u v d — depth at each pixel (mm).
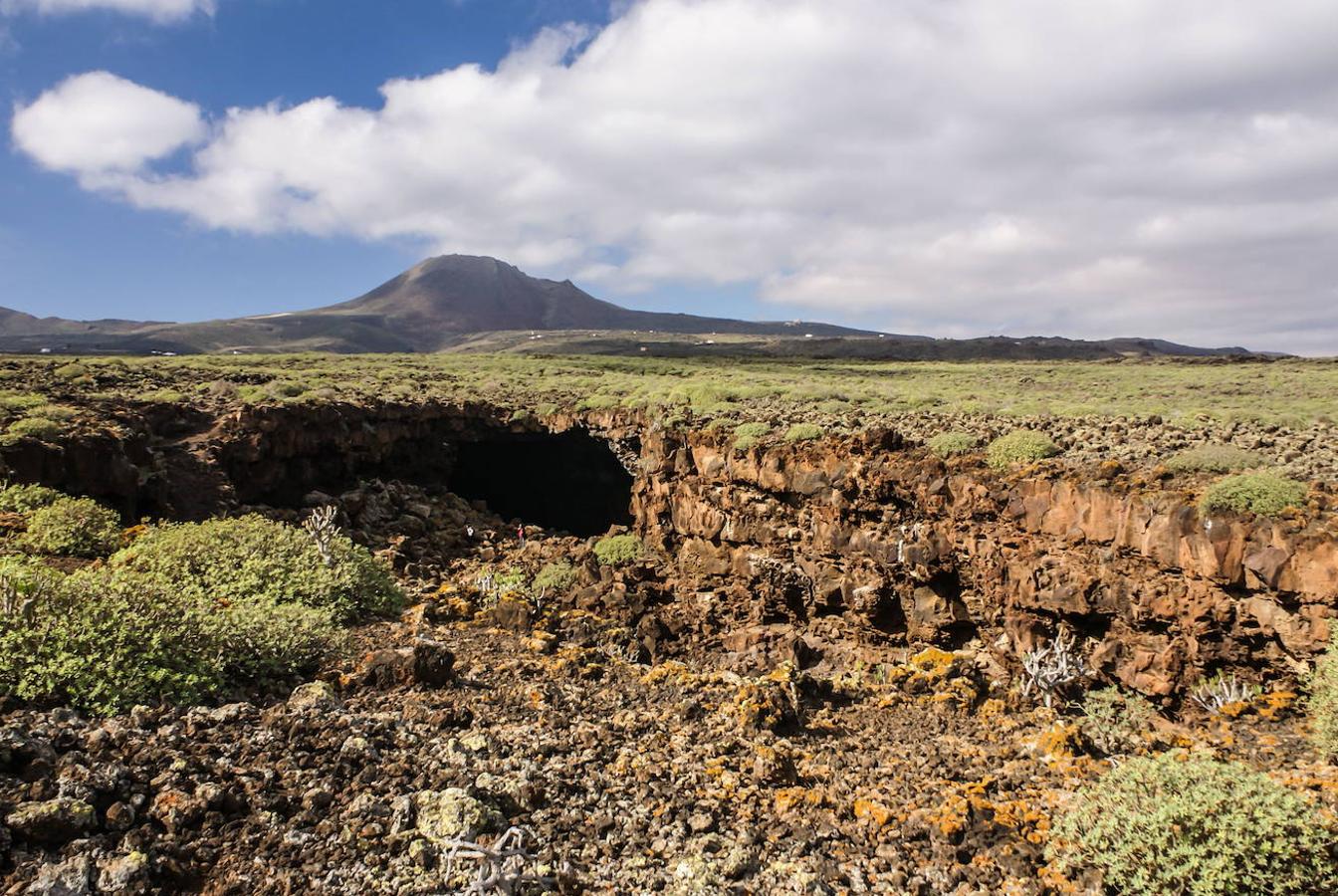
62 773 7543
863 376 61750
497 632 17984
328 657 13492
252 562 17328
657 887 8359
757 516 25156
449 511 32594
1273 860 8398
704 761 11789
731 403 36406
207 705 10398
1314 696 12781
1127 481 17219
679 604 24203
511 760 10523
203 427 28562
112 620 10570
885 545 21000
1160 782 9711
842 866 9352
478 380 50312
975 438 22594
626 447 34562
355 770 9266
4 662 9195
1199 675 14750
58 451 20625
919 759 12773
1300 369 57062
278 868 7367
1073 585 16922
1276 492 14633
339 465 32094
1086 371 63094
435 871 7684
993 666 18453
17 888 6234
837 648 20875
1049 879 9219
